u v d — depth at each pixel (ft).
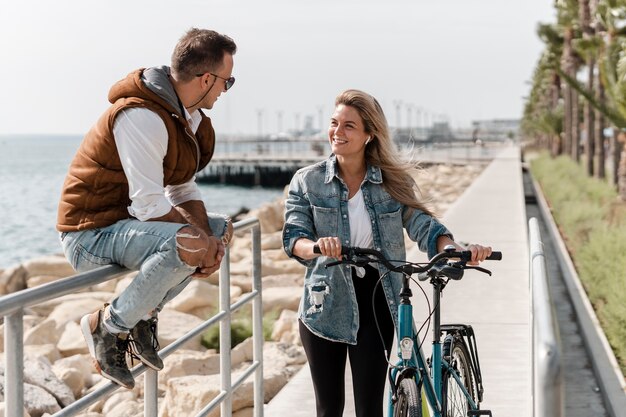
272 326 36.19
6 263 121.60
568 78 75.10
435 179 165.37
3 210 208.74
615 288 33.60
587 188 99.86
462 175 184.85
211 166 344.90
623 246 42.55
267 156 335.47
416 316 30.45
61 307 41.73
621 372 25.96
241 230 16.42
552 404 8.11
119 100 11.98
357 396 14.67
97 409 27.43
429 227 14.96
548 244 62.64
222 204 237.66
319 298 14.43
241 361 31.17
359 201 15.01
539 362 8.20
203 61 12.22
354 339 14.53
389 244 14.84
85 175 11.96
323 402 14.98
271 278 49.11
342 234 14.94
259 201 250.57
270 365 29.91
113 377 12.03
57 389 26.84
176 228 11.70
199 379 24.94
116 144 11.84
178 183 13.00
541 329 8.71
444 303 32.63
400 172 15.05
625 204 78.89
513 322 29.76
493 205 74.69
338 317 14.66
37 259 62.08
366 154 15.16
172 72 12.43
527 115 408.26
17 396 9.85
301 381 23.94
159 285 11.66
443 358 14.33
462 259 13.08
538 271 11.75
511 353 26.00
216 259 12.07
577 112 162.81
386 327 14.75
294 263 53.62
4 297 9.70
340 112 14.82
